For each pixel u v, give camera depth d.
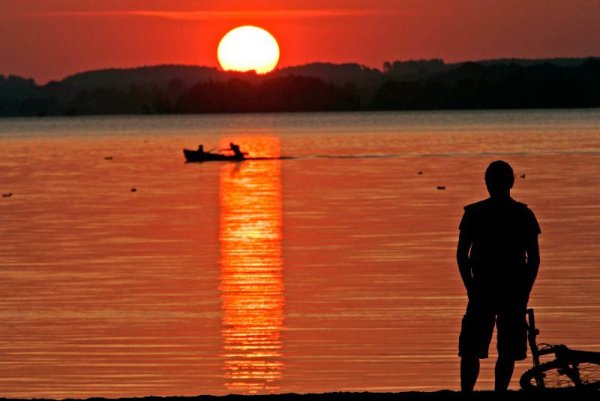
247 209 133.50
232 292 73.00
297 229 110.06
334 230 108.19
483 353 35.31
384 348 55.62
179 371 51.69
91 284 76.94
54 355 55.03
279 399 32.47
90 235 107.75
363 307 66.62
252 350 55.72
